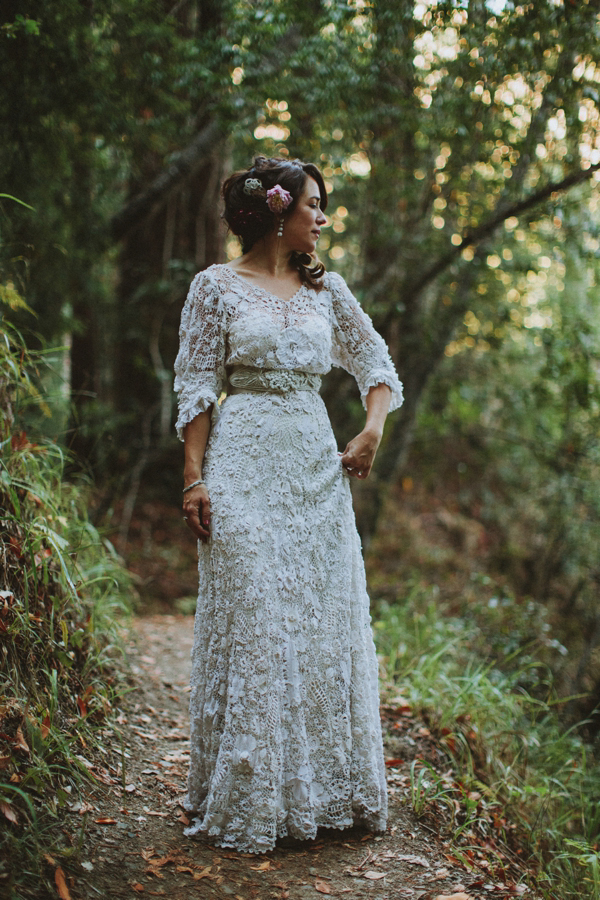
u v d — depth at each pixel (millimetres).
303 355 2217
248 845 2049
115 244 5617
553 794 3209
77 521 3145
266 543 2143
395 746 2910
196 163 5422
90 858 1858
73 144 4504
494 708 3584
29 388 2777
